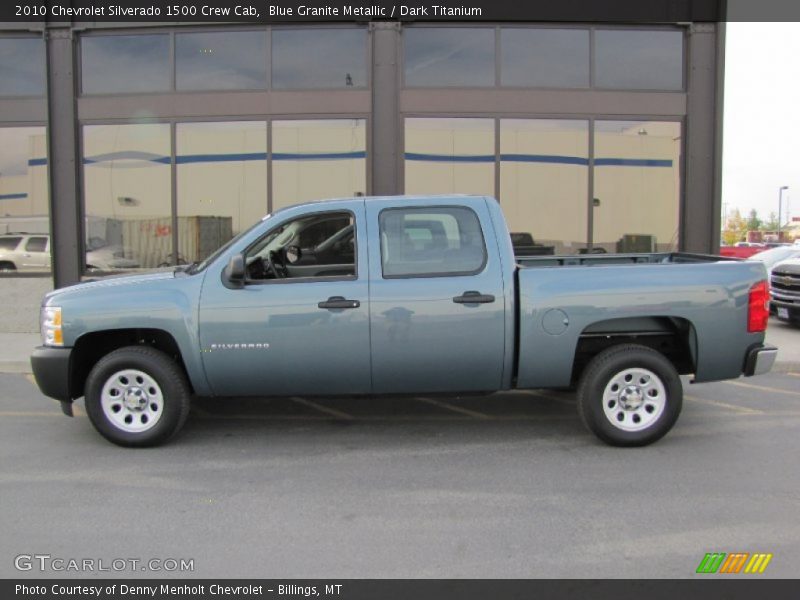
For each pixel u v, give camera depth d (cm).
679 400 521
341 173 1081
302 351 510
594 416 520
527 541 369
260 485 454
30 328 1102
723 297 515
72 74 1074
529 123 1081
